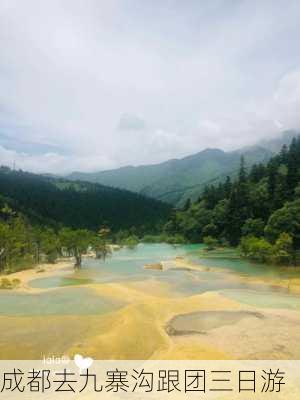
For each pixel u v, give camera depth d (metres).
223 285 46.78
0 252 69.38
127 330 26.12
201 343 23.62
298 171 111.31
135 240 143.38
